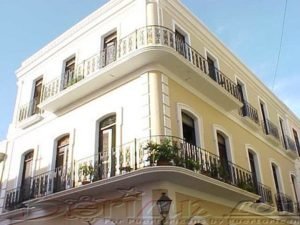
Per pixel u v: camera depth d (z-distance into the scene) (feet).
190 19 41.73
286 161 56.85
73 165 35.47
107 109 35.24
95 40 41.34
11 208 39.91
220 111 40.86
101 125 35.88
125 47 35.73
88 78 35.81
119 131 32.99
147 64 33.30
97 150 34.68
